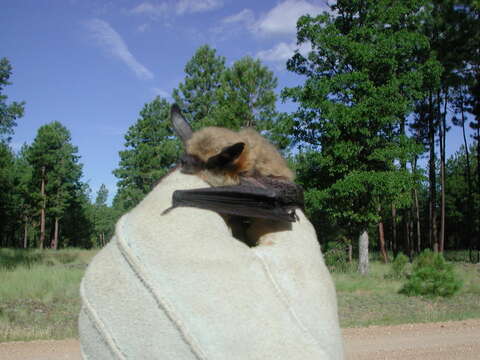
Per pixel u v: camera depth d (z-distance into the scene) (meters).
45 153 60.38
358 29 23.17
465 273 29.00
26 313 13.27
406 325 12.95
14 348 9.57
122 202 61.69
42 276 18.41
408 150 22.61
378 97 22.02
